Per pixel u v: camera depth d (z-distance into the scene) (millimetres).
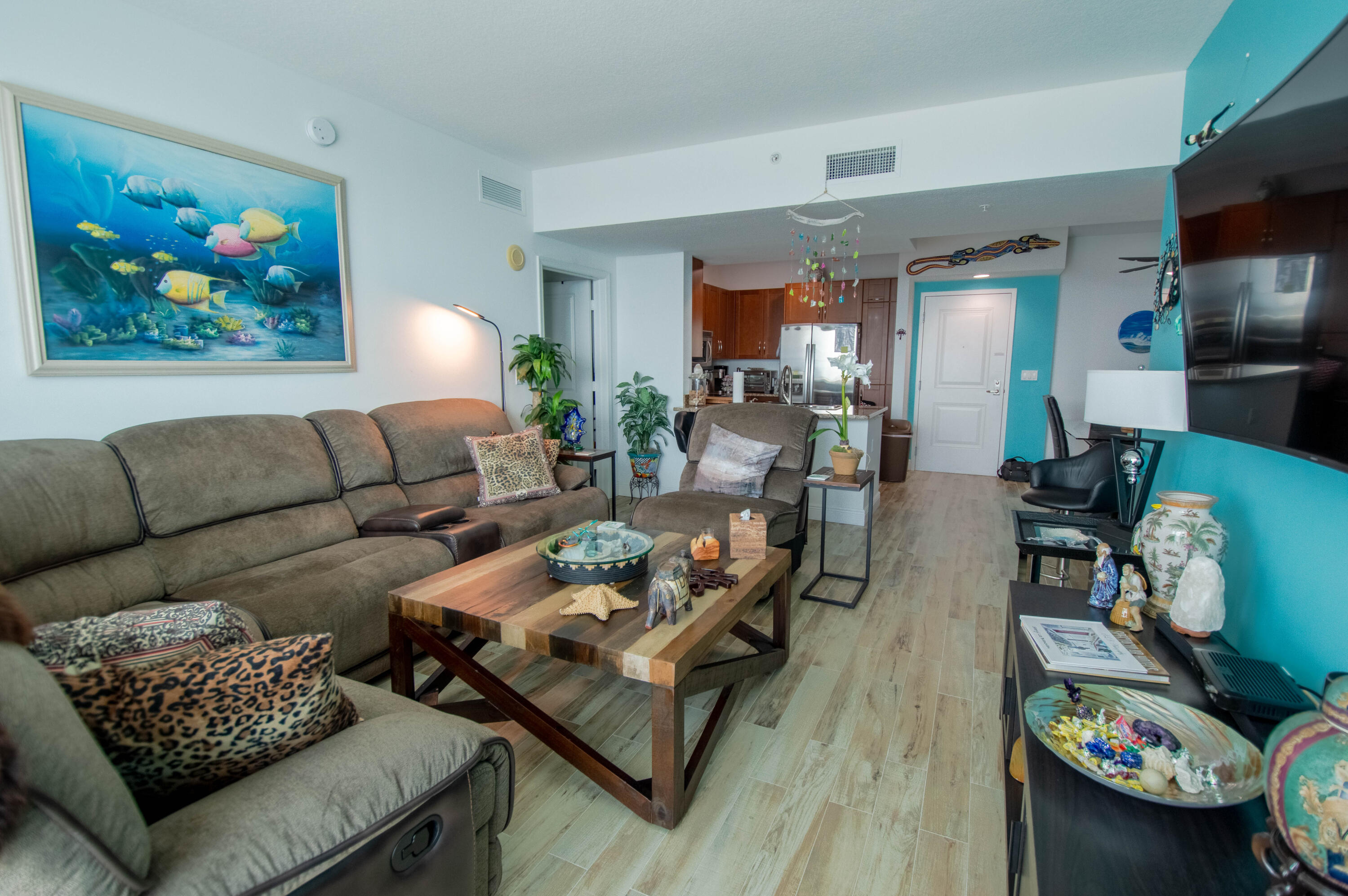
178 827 763
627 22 2412
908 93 3072
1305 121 1119
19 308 2029
